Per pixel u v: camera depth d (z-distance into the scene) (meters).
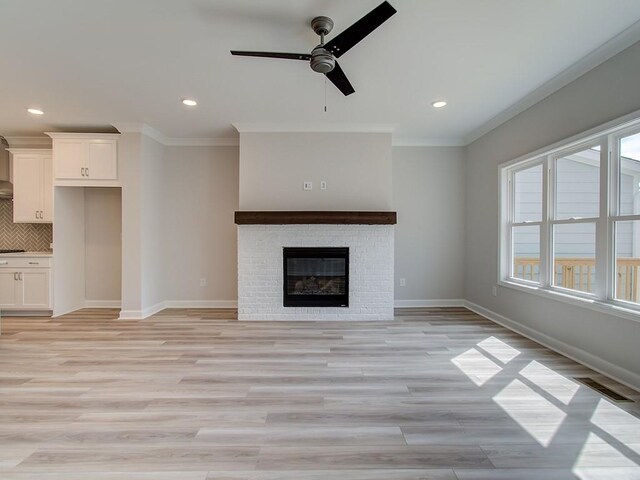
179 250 4.74
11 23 2.14
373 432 1.76
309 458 1.55
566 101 2.86
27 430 1.76
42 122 3.99
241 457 1.56
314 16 2.09
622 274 2.52
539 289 3.22
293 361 2.74
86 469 1.47
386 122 4.05
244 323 3.92
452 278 4.78
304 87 3.08
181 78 2.90
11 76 2.86
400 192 4.74
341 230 4.08
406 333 3.52
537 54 2.53
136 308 4.12
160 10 2.02
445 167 4.75
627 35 2.23
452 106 3.55
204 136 4.59
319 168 4.12
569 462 1.53
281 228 4.07
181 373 2.49
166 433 1.74
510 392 2.20
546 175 3.23
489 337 3.38
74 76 2.87
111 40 2.34
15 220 4.36
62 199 4.31
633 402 2.06
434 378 2.41
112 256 4.75
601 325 2.53
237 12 2.05
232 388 2.26
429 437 1.71
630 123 2.32
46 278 4.20
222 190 4.75
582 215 2.88
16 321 4.00
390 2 1.95
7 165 4.59
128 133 4.09
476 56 2.56
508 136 3.73
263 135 4.12
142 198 4.12
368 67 2.72
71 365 2.64
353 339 3.32
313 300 4.11
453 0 1.93
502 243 3.90
